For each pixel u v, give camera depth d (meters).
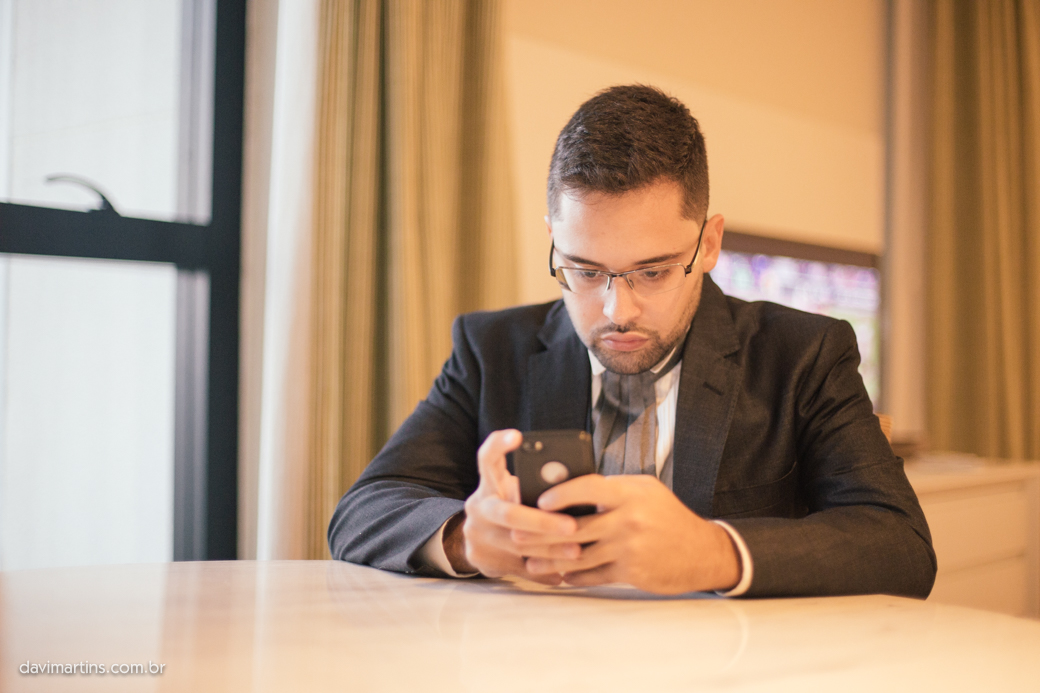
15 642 0.60
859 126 3.12
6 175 1.80
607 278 0.99
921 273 3.24
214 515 1.97
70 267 1.87
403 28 1.85
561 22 2.30
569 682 0.52
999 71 3.12
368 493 1.05
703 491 1.06
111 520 1.94
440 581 0.87
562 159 0.99
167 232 1.91
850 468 1.00
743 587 0.78
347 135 1.80
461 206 2.01
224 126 1.98
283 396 1.73
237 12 2.00
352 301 1.81
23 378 1.83
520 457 0.76
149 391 1.97
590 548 0.75
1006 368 3.04
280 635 0.62
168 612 0.69
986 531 2.41
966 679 0.54
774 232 2.79
